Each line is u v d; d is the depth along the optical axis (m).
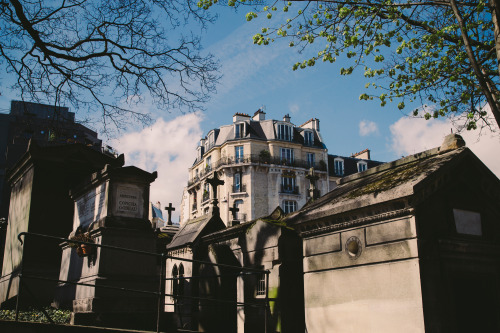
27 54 12.36
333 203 10.66
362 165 70.06
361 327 9.20
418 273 8.25
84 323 11.23
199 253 16.78
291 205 61.53
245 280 13.44
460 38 10.90
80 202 15.52
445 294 8.47
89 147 18.91
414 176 9.15
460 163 9.41
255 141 62.38
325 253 10.45
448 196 9.18
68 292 13.93
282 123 64.44
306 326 10.60
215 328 13.87
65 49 12.12
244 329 12.95
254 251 13.36
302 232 11.22
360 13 10.24
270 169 61.31
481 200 9.84
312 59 11.17
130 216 13.38
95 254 12.65
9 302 14.95
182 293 17.17
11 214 18.88
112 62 13.30
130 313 12.20
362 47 10.94
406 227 8.64
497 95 10.32
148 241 13.36
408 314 8.28
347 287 9.70
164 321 13.20
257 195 60.38
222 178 62.50
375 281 9.08
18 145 46.75
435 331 8.08
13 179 19.44
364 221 9.52
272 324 11.84
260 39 10.80
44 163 17.03
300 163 63.25
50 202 16.81
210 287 14.52
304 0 10.23
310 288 10.70
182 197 76.44
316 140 67.25
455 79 11.54
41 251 16.17
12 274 16.11
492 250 9.55
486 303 9.16
